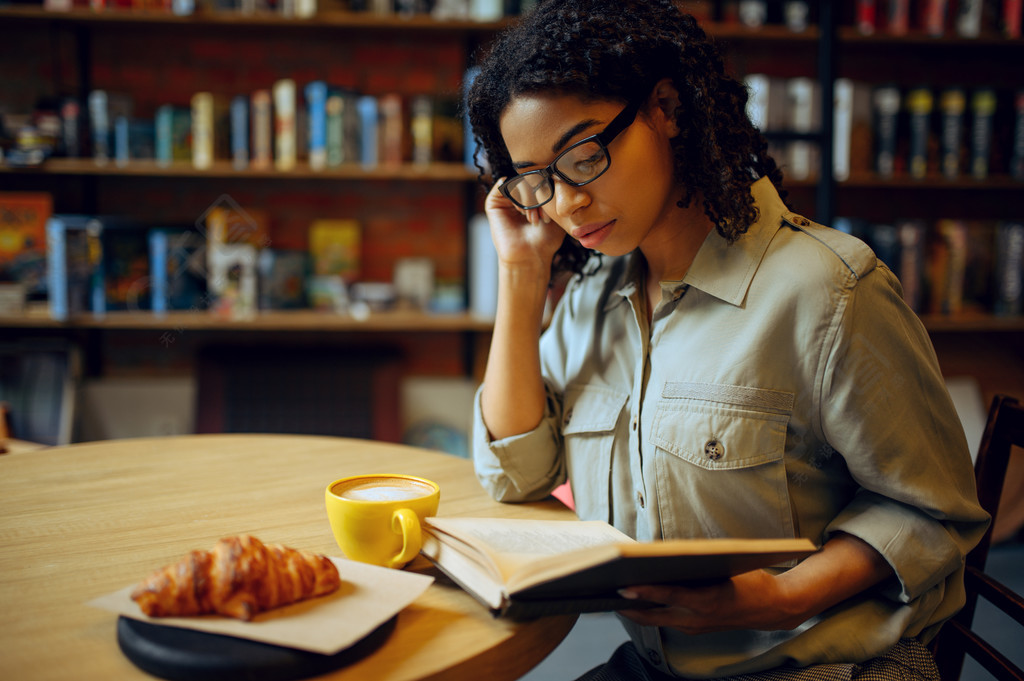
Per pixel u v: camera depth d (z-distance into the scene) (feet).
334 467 3.59
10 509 2.96
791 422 2.64
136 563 2.45
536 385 3.20
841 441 2.56
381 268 9.70
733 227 2.71
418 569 2.47
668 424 2.77
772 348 2.62
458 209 9.68
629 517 2.99
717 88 2.84
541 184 2.73
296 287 8.91
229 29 8.78
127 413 9.30
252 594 1.93
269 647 1.81
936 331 9.91
